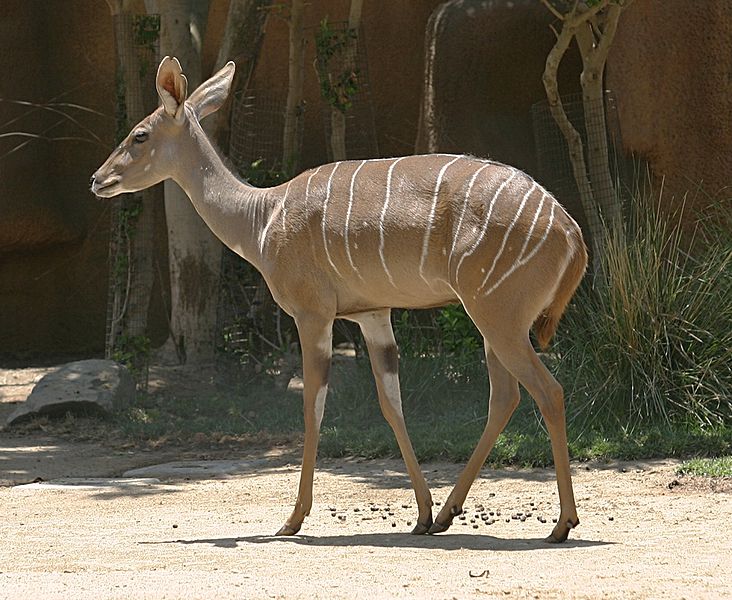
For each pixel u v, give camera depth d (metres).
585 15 14.09
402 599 6.07
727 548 7.66
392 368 8.70
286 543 8.25
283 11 18.67
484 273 7.84
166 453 13.25
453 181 8.05
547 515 9.35
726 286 13.05
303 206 8.60
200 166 9.24
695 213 14.95
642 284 12.79
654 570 6.86
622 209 15.20
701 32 15.54
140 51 16.58
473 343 14.89
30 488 11.33
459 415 13.77
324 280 8.55
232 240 9.12
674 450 11.52
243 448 13.33
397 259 8.20
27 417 14.77
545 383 7.82
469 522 9.14
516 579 6.62
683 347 12.77
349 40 16.97
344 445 12.63
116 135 16.70
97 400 14.82
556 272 7.83
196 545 8.23
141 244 16.62
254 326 16.47
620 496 10.00
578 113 16.94
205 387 16.62
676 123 15.73
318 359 8.60
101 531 9.13
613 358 12.75
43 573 7.17
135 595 6.25
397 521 9.30
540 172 17.16
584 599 6.10
